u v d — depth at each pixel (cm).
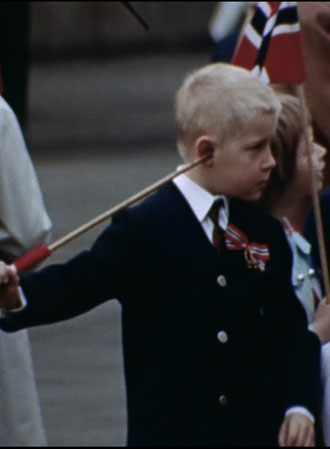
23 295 1087
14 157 1374
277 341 1152
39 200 1394
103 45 9044
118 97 6894
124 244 1122
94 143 5569
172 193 1146
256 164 1138
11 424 1433
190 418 1108
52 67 8531
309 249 1343
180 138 1159
